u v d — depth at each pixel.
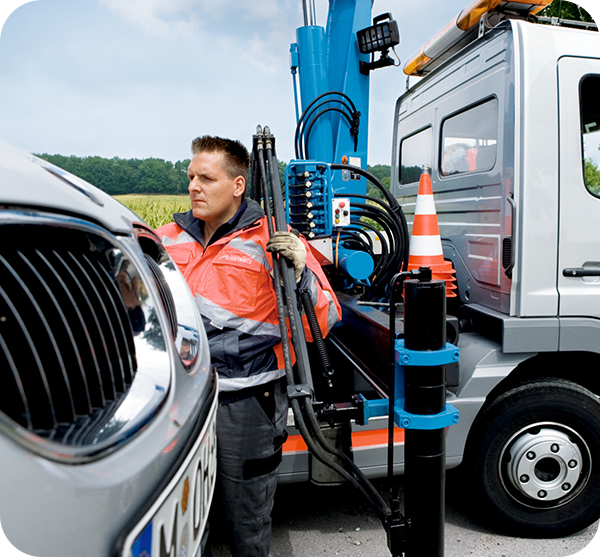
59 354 0.72
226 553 2.21
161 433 0.83
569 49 2.24
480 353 2.26
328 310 1.79
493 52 2.44
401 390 1.62
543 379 2.32
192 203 1.69
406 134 3.84
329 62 3.60
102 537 0.65
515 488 2.30
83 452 0.67
